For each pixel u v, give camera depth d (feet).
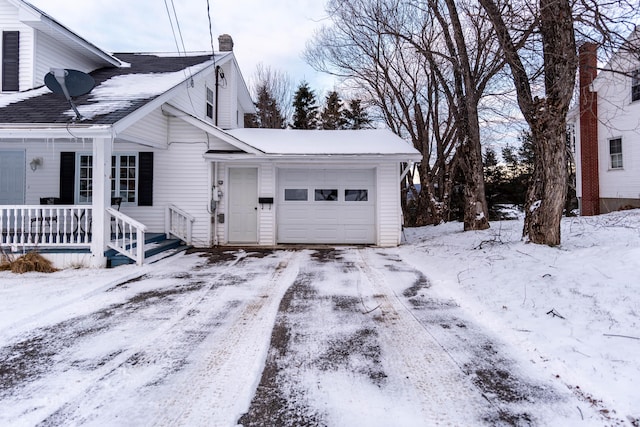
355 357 10.72
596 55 19.08
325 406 8.27
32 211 30.17
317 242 34.47
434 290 17.94
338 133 40.04
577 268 16.53
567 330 11.59
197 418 7.88
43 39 30.66
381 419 7.77
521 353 10.79
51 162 31.73
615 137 43.37
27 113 23.15
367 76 59.82
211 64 38.19
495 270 18.67
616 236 25.30
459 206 77.41
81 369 10.08
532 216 23.02
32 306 15.19
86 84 23.03
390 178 33.58
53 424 7.69
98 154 22.90
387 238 33.40
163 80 31.83
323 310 15.03
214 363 10.39
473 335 12.25
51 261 22.84
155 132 30.07
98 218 23.08
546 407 8.12
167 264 24.59
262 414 8.00
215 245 33.04
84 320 13.94
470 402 8.36
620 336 10.71
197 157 32.27
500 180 88.12
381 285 18.97
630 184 41.57
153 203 32.14
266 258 26.94
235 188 34.14
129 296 17.15
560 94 20.74
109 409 8.21
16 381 9.44
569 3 19.06
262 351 11.17
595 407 8.03
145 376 9.68
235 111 45.47
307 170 34.58
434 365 10.16
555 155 21.68
